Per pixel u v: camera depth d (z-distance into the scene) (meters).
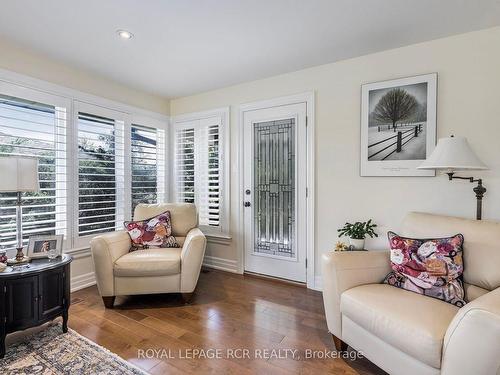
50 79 2.67
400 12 1.92
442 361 1.21
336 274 1.80
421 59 2.35
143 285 2.45
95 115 3.04
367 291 1.69
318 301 2.60
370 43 2.37
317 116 2.84
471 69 2.17
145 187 3.61
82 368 1.65
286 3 1.83
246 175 3.34
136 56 2.61
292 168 3.02
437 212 2.30
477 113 2.16
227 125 3.44
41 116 2.60
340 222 2.74
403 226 2.06
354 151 2.66
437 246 1.71
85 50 2.49
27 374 1.59
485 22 2.04
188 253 2.49
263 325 2.16
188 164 3.80
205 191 3.64
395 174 2.46
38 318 1.87
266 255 3.22
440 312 1.42
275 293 2.78
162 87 3.45
